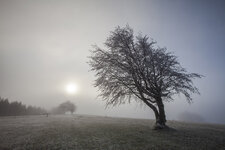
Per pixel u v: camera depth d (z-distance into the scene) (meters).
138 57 19.61
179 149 11.41
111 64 20.27
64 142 13.33
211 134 17.34
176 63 19.33
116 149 11.35
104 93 20.31
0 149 11.73
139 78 19.16
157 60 18.86
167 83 18.88
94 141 13.57
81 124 26.61
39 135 16.41
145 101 20.08
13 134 17.16
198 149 11.52
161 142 13.17
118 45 20.77
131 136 15.42
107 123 28.53
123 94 19.88
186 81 18.39
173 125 26.33
